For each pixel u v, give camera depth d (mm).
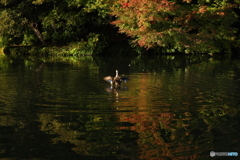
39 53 29750
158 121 7191
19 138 6207
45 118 7465
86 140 6098
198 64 19531
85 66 18906
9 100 9273
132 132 6500
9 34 32969
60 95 9930
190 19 22344
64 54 29062
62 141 6039
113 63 20828
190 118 7406
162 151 5574
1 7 32031
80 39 32250
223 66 18156
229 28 23078
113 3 26641
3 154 5492
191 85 11664
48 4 31531
